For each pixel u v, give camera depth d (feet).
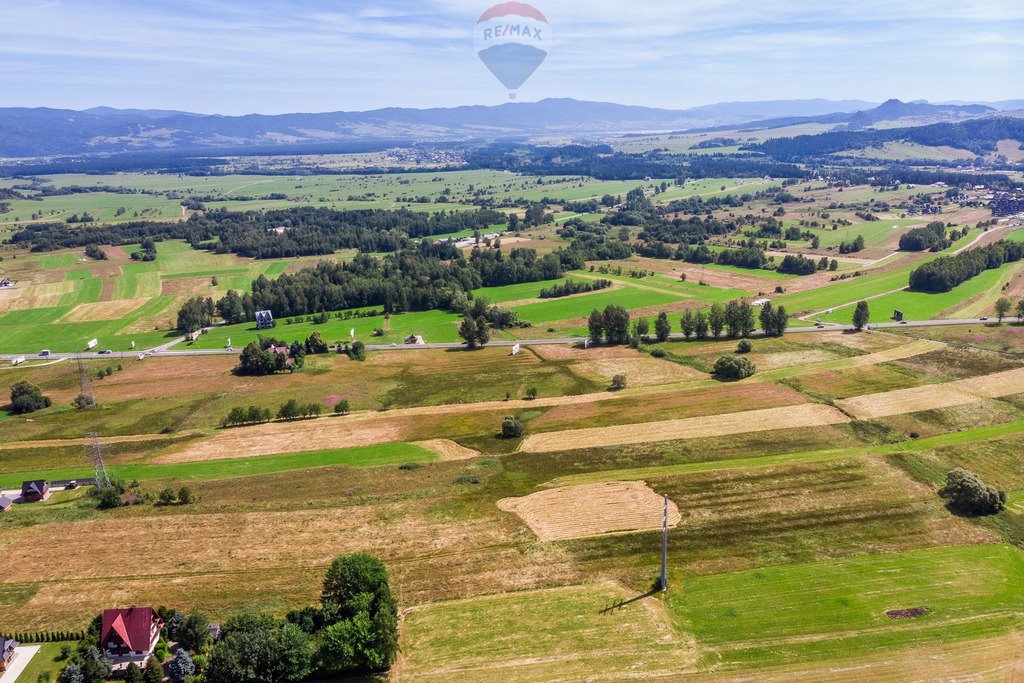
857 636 206.80
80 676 196.13
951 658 197.16
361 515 286.87
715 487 300.81
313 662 196.65
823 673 192.54
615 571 242.99
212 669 193.98
